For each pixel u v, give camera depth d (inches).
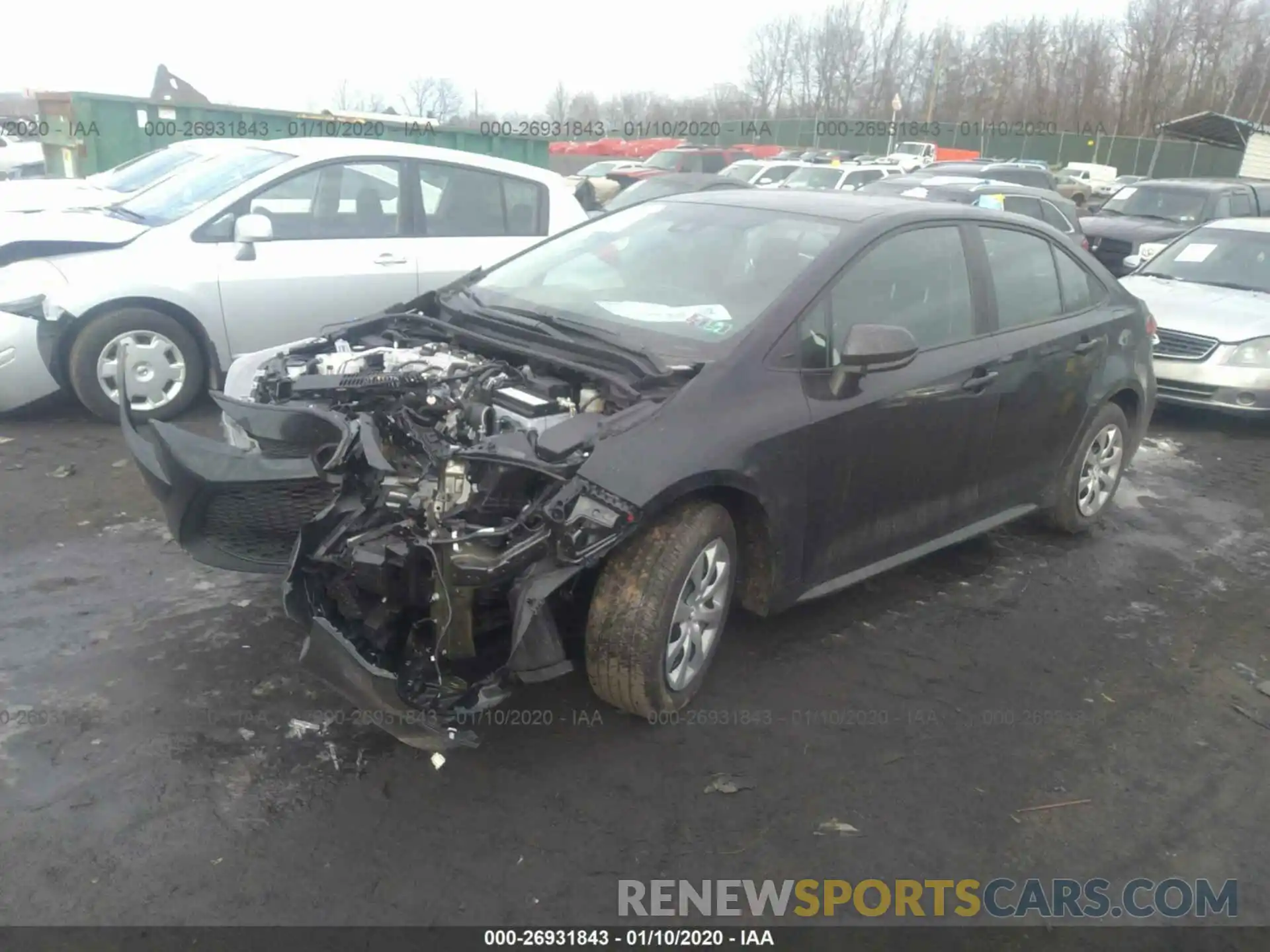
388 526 126.7
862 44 1831.9
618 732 142.3
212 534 143.9
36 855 113.0
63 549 185.9
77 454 235.5
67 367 254.8
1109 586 203.3
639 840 122.5
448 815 124.0
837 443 156.4
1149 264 395.9
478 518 127.4
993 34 1955.0
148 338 256.1
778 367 151.5
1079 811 134.0
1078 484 217.9
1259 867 126.0
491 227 303.6
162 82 719.1
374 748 134.7
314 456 134.3
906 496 174.9
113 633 158.2
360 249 279.4
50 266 249.9
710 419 140.6
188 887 110.3
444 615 122.6
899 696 157.0
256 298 264.7
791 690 156.0
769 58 1857.8
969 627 181.6
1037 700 159.2
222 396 149.1
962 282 185.3
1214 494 269.4
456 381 147.6
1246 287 364.2
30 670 146.9
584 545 126.2
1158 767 144.6
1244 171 1179.9
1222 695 165.5
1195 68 2044.8
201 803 122.6
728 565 147.4
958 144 1763.0
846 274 163.6
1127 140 1743.4
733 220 182.4
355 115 662.5
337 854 116.6
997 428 189.3
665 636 136.3
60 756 128.9
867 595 190.9
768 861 121.0
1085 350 207.9
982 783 137.9
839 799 132.3
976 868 122.6
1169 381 330.6
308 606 126.8
